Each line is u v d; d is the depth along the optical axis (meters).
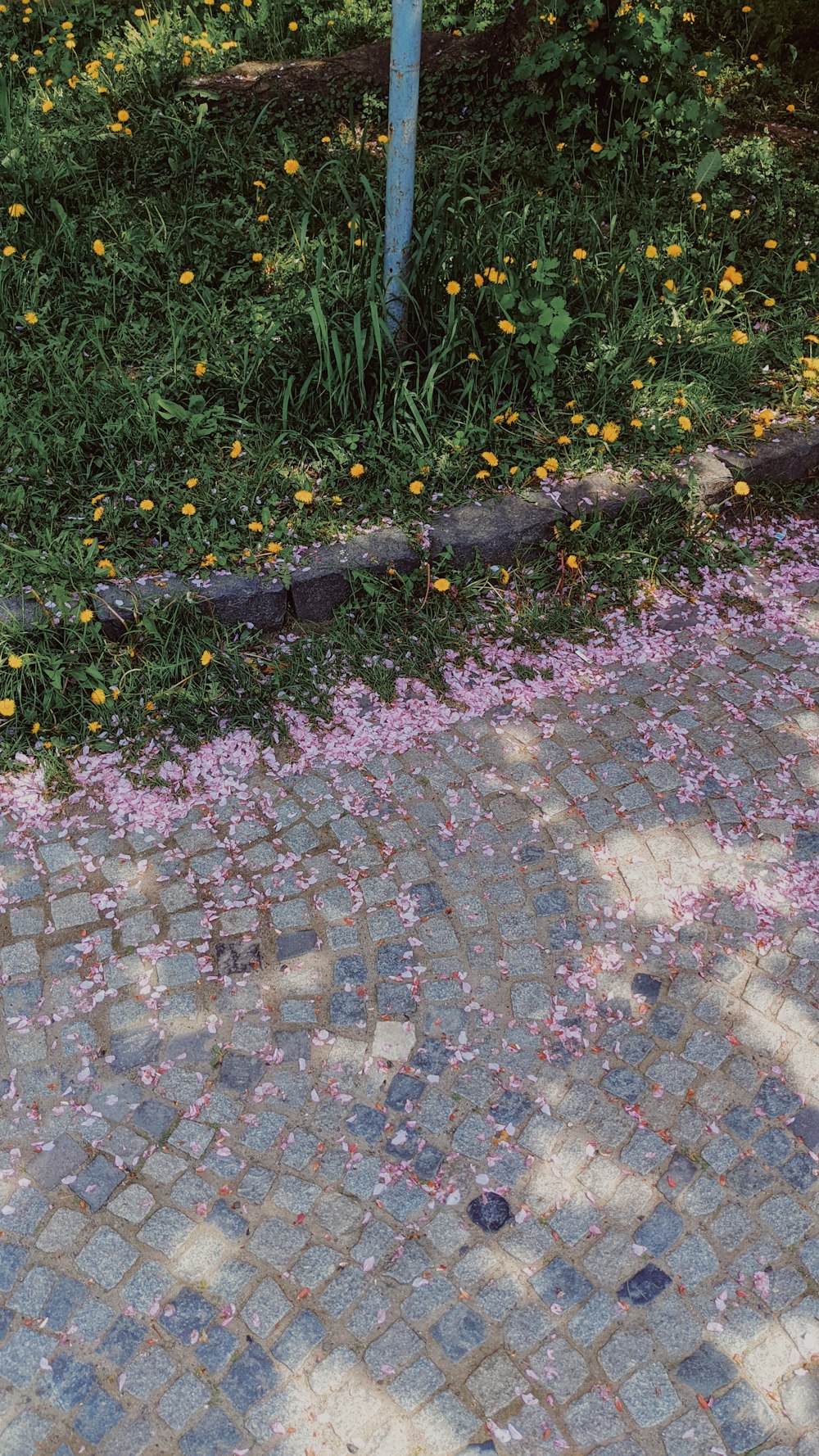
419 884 2.98
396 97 3.60
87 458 3.91
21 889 2.96
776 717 3.51
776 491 4.35
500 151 5.43
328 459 3.98
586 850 3.09
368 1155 2.45
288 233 4.92
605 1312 2.24
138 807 3.16
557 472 4.04
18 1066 2.60
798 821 3.19
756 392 4.54
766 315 4.80
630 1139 2.49
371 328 4.10
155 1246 2.31
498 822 3.15
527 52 5.34
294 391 4.15
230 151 5.26
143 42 5.72
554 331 3.95
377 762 3.30
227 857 3.04
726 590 3.97
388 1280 2.27
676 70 5.79
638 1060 2.63
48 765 3.22
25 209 4.70
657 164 5.42
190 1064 2.60
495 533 3.80
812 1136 2.51
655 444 4.21
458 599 3.77
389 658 3.60
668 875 3.03
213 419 3.95
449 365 4.21
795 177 5.66
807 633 3.83
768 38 6.56
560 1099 2.55
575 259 4.55
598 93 5.47
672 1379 2.15
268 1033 2.66
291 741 3.36
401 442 4.00
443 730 3.41
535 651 3.69
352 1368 2.15
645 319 4.54
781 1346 2.20
